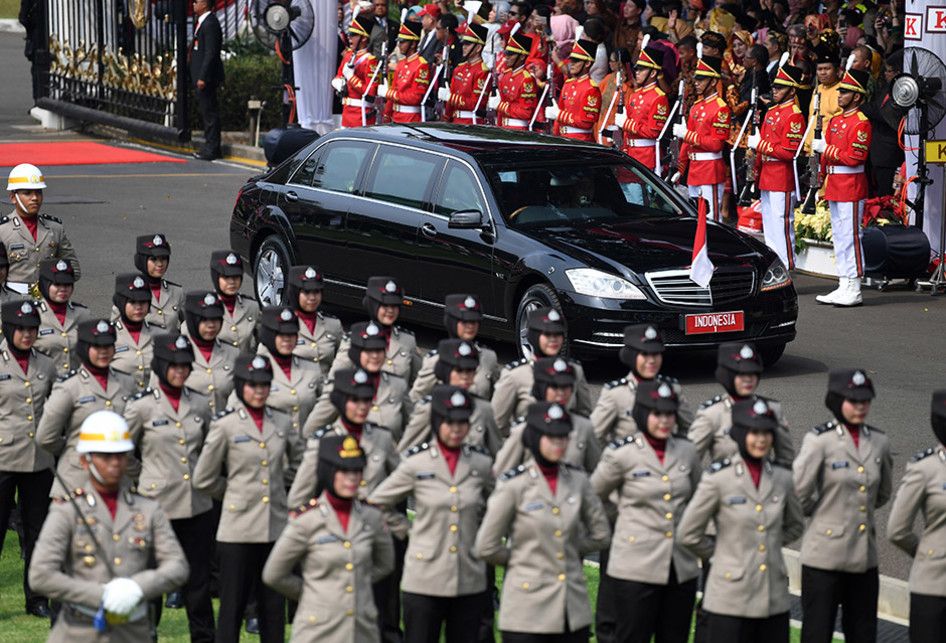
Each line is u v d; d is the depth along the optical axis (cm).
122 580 2591
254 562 3331
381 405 3641
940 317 6412
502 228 5522
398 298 4016
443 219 5706
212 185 9681
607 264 5284
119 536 2708
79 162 10631
